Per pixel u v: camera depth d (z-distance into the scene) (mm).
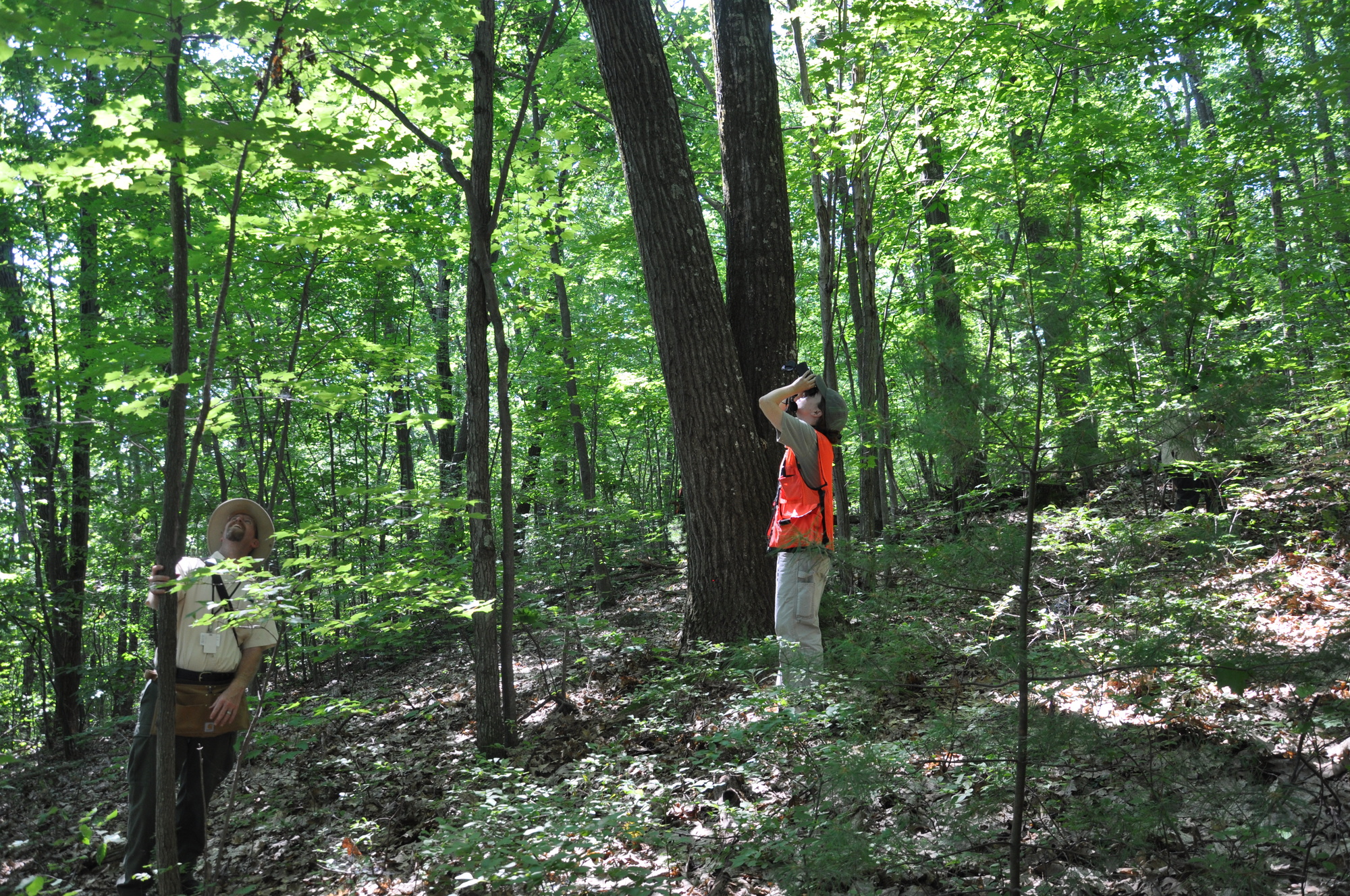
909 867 2527
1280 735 2736
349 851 3609
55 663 9094
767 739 3355
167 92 2766
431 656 9711
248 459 7125
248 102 4500
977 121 8164
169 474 2756
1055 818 2420
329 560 3770
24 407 8812
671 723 4520
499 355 4977
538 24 11625
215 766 3541
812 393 4402
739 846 2879
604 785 3750
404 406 12383
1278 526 5703
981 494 4570
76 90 4578
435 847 3117
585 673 6285
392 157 5551
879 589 2623
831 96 6918
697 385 5742
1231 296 4930
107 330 6016
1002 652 2131
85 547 9523
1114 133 7984
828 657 2510
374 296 10023
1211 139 8656
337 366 5883
